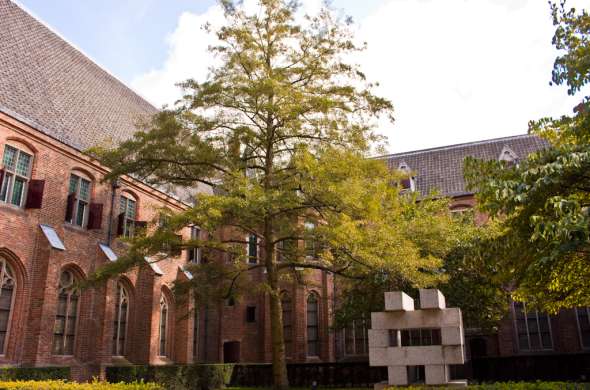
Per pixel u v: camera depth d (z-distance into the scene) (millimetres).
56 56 25766
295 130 17719
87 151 18406
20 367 17281
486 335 29312
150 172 18203
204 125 17562
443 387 10781
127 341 25188
